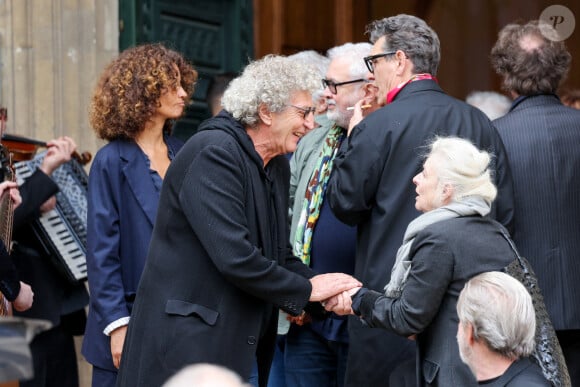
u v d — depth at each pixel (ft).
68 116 35.04
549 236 25.66
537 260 25.66
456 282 20.39
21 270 28.66
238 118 21.39
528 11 46.29
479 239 20.48
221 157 20.70
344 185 23.73
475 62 46.96
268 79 21.27
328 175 26.66
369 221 24.04
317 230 26.50
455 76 47.14
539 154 25.79
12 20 34.30
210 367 11.14
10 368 11.07
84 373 35.27
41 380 29.12
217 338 20.77
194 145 20.95
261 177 21.45
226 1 40.45
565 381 19.79
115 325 23.94
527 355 18.53
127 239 24.63
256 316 21.29
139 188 24.75
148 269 21.22
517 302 18.22
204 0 39.60
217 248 20.43
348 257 26.25
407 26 24.63
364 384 24.04
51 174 29.22
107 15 35.94
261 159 21.39
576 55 45.37
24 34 34.42
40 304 28.71
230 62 40.55
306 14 42.52
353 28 43.73
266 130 21.53
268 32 41.57
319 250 26.43
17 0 34.32
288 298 21.03
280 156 22.59
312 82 21.67
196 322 20.77
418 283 20.47
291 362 27.14
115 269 24.34
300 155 27.84
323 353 26.89
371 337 23.93
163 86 25.29
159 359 20.72
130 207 24.71
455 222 20.62
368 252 23.81
